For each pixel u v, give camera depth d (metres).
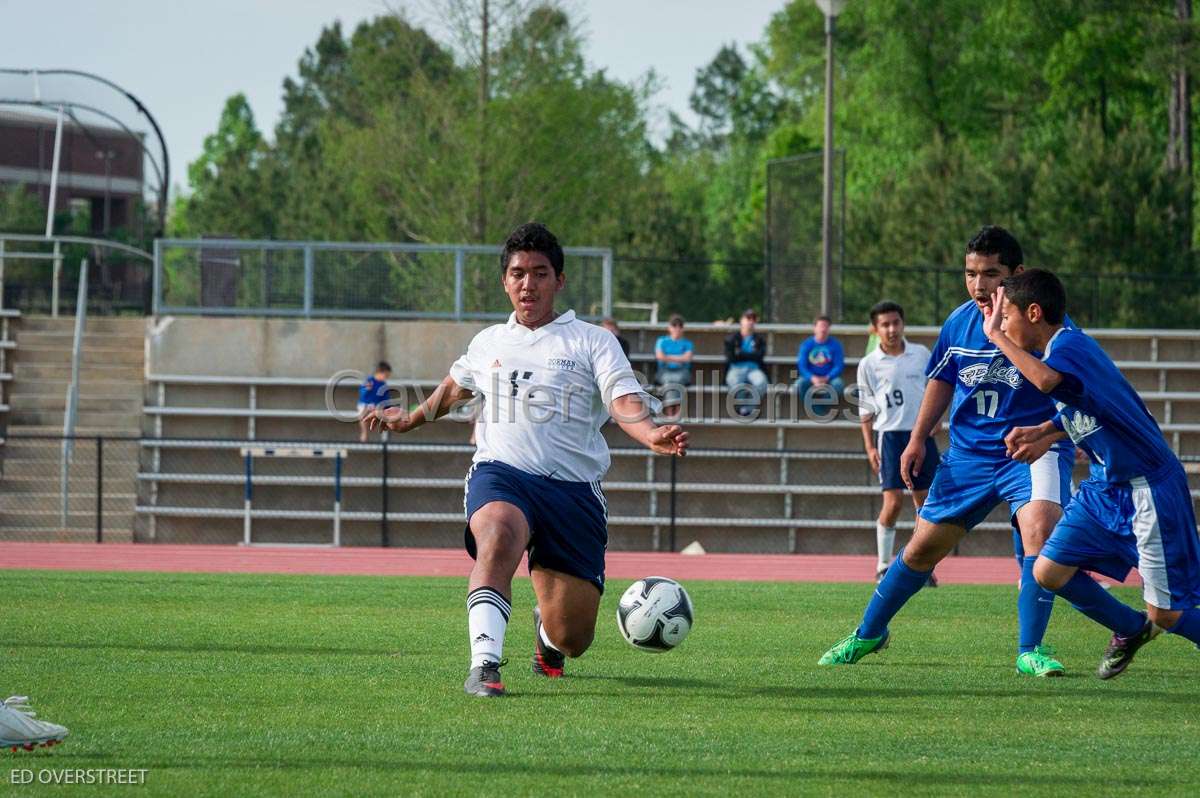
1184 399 59.12
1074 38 109.94
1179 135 98.50
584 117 84.50
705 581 36.44
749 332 56.31
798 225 68.25
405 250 58.31
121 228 67.69
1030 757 12.35
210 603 27.53
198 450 55.84
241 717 14.02
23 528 53.50
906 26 120.62
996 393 17.98
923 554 18.48
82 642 20.88
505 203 85.62
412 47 85.06
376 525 55.06
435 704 14.87
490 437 16.17
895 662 19.25
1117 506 16.17
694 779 11.23
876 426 32.09
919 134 123.31
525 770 11.48
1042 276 15.89
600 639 21.84
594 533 16.09
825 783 11.18
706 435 56.06
